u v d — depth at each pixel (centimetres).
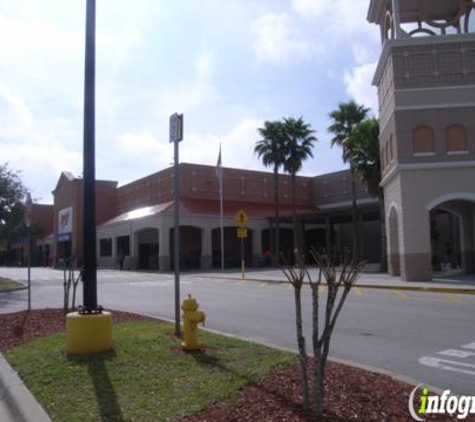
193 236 5016
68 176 6656
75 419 505
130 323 1084
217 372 649
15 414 570
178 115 911
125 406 534
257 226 5084
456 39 2417
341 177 5912
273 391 560
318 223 5447
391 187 2641
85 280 797
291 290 2141
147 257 5231
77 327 762
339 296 1803
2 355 816
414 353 853
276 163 4572
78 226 6419
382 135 2828
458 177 2358
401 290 2005
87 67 844
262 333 1067
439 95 2406
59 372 672
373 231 5334
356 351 870
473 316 1264
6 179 2986
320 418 472
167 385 598
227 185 5519
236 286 2467
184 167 5231
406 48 2448
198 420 484
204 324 1191
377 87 2934
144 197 5881
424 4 2655
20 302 1886
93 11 852
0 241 3584
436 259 3086
